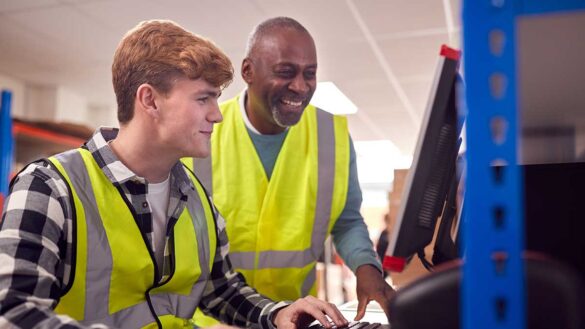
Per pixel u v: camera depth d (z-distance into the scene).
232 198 1.34
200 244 1.00
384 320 1.13
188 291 0.98
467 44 0.44
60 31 4.02
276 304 1.02
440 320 0.45
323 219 1.37
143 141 0.88
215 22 3.71
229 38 4.04
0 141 3.11
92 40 4.21
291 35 1.23
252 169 1.36
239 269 1.34
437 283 0.45
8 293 0.67
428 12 3.46
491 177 0.43
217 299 1.08
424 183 0.63
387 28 3.76
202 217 1.02
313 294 1.44
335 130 1.43
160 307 0.91
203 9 3.49
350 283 5.12
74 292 0.81
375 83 5.33
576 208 0.70
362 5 3.37
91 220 0.83
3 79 5.31
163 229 0.95
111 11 3.58
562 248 0.70
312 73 1.27
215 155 1.37
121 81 0.88
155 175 0.92
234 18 3.63
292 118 1.28
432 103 0.64
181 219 0.96
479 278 0.43
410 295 0.46
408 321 0.46
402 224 0.63
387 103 6.26
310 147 1.38
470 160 0.44
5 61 4.82
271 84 1.25
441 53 0.64
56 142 3.63
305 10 3.46
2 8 3.60
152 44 0.85
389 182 13.18
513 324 0.43
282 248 1.34
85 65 4.93
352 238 1.34
